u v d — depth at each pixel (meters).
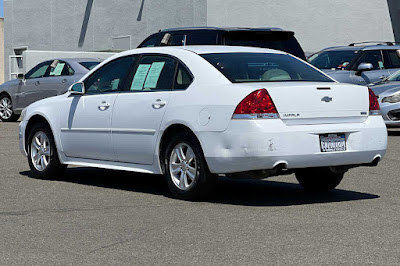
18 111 23.16
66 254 6.99
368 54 22.28
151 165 10.19
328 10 32.12
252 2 31.11
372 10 32.66
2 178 11.83
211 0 30.53
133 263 6.65
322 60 23.28
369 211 8.92
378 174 12.09
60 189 10.76
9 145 16.55
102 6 34.75
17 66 35.19
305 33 31.95
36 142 11.85
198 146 9.50
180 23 31.47
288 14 31.69
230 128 9.12
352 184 11.15
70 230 8.00
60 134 11.40
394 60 22.23
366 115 9.69
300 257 6.76
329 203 9.53
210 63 9.79
